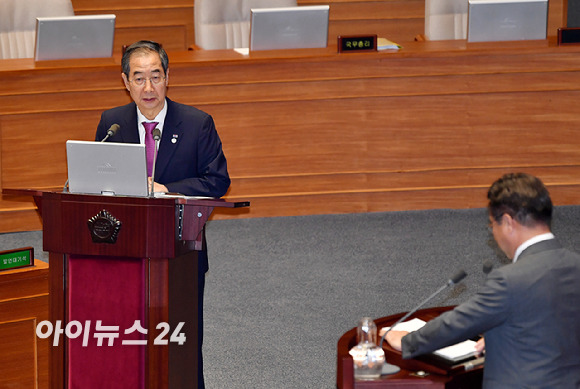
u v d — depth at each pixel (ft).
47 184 60.54
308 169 63.31
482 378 25.55
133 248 28.22
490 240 58.54
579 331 24.12
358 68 62.23
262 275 52.95
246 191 62.95
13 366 32.73
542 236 24.64
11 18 67.67
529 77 63.21
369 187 64.08
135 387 29.01
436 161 63.98
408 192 64.28
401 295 49.65
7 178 59.98
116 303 28.76
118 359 29.04
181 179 35.42
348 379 24.62
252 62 61.05
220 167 35.47
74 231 28.66
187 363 30.45
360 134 63.16
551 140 64.08
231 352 42.42
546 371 23.68
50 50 60.29
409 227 61.36
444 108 63.26
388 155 63.67
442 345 24.76
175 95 61.11
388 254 56.24
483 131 63.72
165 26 88.12
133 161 28.02
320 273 53.21
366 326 26.27
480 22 63.93
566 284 24.07
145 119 35.60
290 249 57.36
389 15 89.66
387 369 25.44
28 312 32.73
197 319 31.40
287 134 62.59
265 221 62.85
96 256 28.76
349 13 89.25
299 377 39.78
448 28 72.90
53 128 59.98
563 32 63.00
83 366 29.43
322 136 62.90
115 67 59.82
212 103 61.36
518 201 24.48
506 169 64.28
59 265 29.27
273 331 44.93
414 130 63.41
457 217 63.21
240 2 71.00
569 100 63.72
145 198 27.91
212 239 59.36
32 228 61.16
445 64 62.64
